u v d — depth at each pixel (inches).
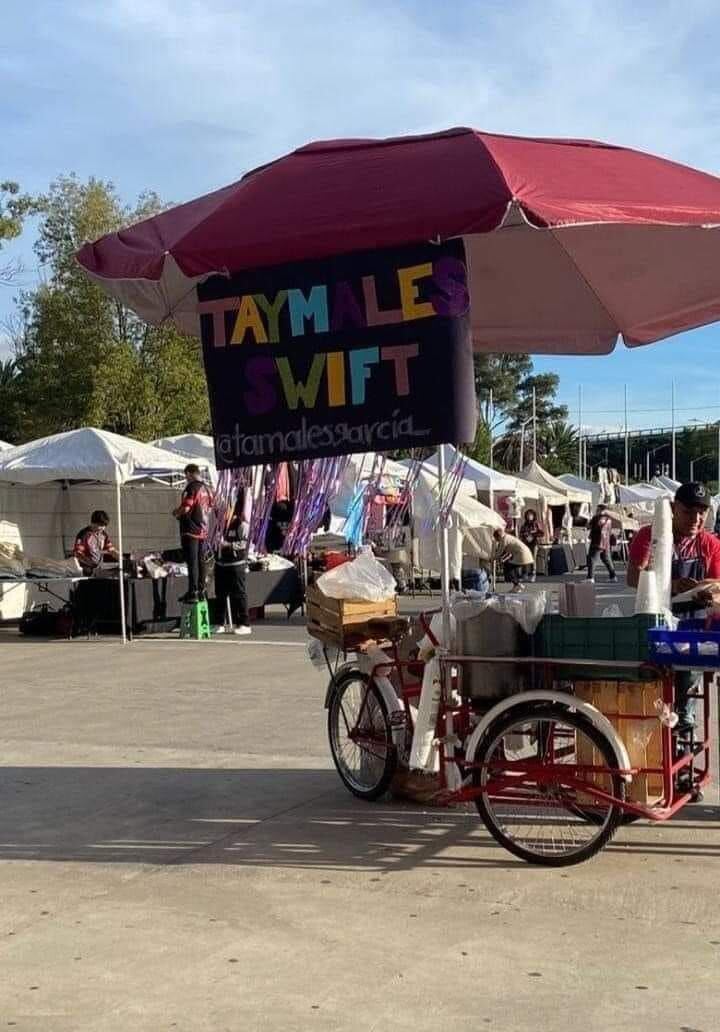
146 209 1441.9
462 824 233.0
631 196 191.0
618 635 201.6
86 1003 149.0
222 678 439.5
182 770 286.8
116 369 1375.5
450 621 218.7
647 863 205.9
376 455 290.4
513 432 3408.0
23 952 167.8
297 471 278.8
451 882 197.0
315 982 155.0
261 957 164.4
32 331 1460.4
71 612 594.6
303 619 708.0
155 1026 141.9
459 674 217.5
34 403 1455.5
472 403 196.4
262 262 199.2
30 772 286.4
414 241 189.3
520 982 154.3
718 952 164.2
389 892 192.2
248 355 210.7
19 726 347.3
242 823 237.1
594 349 294.5
